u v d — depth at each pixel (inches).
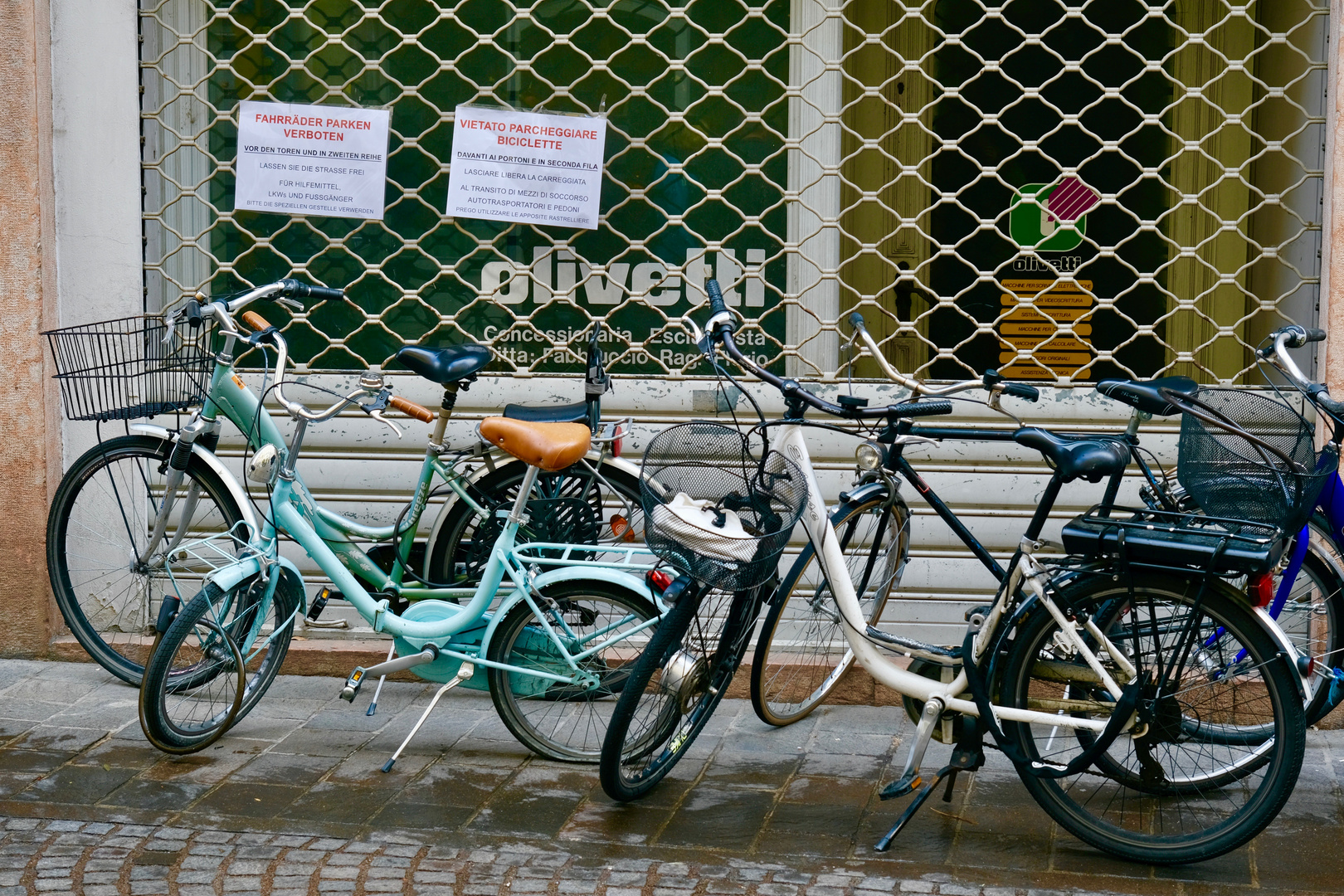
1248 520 142.9
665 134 206.4
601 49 206.1
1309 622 181.3
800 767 173.5
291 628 189.2
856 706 196.4
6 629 209.2
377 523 210.7
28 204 202.2
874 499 174.9
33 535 207.0
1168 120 202.8
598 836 152.9
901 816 156.5
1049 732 155.8
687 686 157.0
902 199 205.5
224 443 212.2
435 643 174.6
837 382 206.1
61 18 204.4
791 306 207.8
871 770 172.6
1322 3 189.3
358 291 213.5
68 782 165.6
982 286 206.5
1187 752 161.2
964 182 204.8
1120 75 203.2
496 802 161.5
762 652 176.9
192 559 209.6
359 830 153.9
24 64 200.4
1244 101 201.5
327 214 209.2
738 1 203.8
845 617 160.6
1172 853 144.6
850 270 207.3
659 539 147.4
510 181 206.8
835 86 203.3
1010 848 150.9
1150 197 203.9
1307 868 146.1
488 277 211.3
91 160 206.8
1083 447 146.1
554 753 173.8
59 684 199.6
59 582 200.7
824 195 205.3
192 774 168.4
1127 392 163.3
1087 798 160.9
